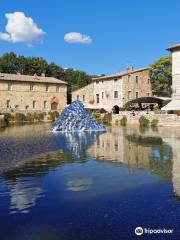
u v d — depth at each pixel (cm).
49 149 2541
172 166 1831
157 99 6588
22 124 6719
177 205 1147
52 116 8375
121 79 7681
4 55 11438
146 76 8131
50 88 9081
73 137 3628
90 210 1105
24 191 1317
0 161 1969
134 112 6219
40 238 905
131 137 3591
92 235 918
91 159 2072
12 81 8350
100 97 8288
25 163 1914
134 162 1964
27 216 1055
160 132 4241
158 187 1378
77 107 4838
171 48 5803
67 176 1582
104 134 4044
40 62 11606
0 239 903
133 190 1334
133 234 923
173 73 5850
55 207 1135
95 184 1431
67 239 900
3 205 1155
